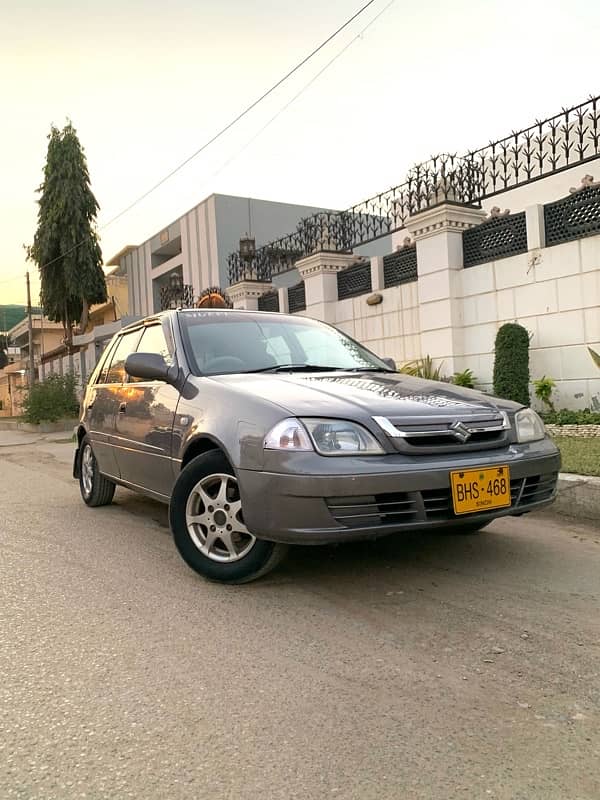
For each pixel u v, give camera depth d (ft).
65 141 87.45
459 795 6.00
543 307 28.71
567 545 14.07
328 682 8.16
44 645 9.46
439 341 32.81
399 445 10.48
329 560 13.15
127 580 12.37
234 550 11.68
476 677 8.21
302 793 6.06
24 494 23.29
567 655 8.77
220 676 8.39
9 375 140.67
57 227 87.35
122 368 17.65
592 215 27.04
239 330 15.35
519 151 30.86
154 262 122.11
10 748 6.87
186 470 12.16
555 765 6.42
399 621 10.03
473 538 14.69
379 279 37.78
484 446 11.30
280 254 50.21
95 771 6.44
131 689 8.09
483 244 31.53
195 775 6.35
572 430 25.23
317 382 12.55
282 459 10.39
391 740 6.88
